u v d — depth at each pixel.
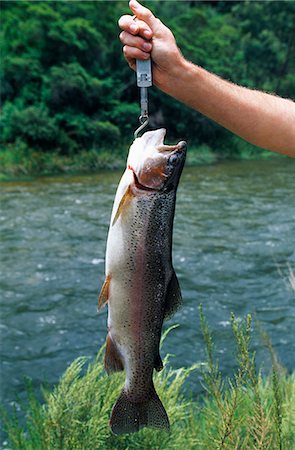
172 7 41.38
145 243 2.07
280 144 2.19
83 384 3.38
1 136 28.42
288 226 14.13
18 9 32.00
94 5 33.78
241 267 10.66
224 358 6.78
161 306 2.12
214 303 8.78
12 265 10.59
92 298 9.00
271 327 7.70
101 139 31.17
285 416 3.32
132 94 34.81
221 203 17.36
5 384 6.24
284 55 46.94
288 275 10.02
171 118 36.00
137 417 2.17
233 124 2.15
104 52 33.50
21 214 15.13
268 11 46.97
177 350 7.09
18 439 3.76
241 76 43.44
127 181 2.04
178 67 2.03
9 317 8.20
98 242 12.37
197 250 11.83
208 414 3.40
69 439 3.18
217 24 45.44
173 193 2.07
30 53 31.48
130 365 2.13
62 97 30.80
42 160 27.27
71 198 17.94
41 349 7.23
